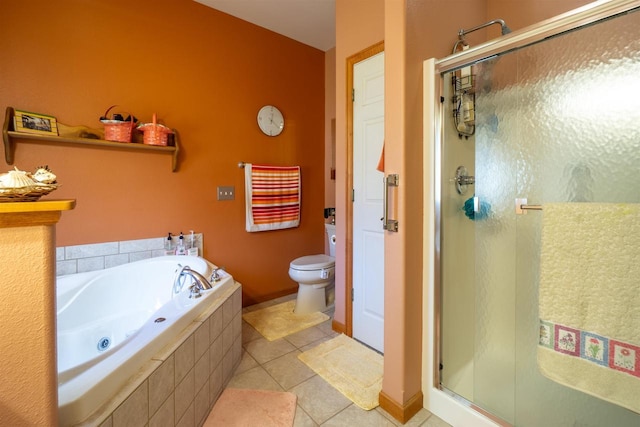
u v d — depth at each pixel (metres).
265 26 2.79
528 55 1.45
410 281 1.37
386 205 1.38
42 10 1.80
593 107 1.37
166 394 1.07
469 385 1.49
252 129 2.78
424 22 1.40
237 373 1.75
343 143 2.22
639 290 0.95
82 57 1.93
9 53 1.71
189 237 2.42
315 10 2.54
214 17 2.51
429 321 1.43
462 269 1.58
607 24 1.25
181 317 1.28
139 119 2.16
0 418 0.60
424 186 1.43
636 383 0.95
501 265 1.58
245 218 2.75
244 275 2.78
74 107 1.91
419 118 1.39
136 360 0.99
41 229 0.63
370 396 1.53
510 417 1.32
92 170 1.99
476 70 1.50
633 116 1.28
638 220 0.95
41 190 0.63
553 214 1.10
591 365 1.03
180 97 2.35
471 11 1.78
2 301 0.59
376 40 1.94
